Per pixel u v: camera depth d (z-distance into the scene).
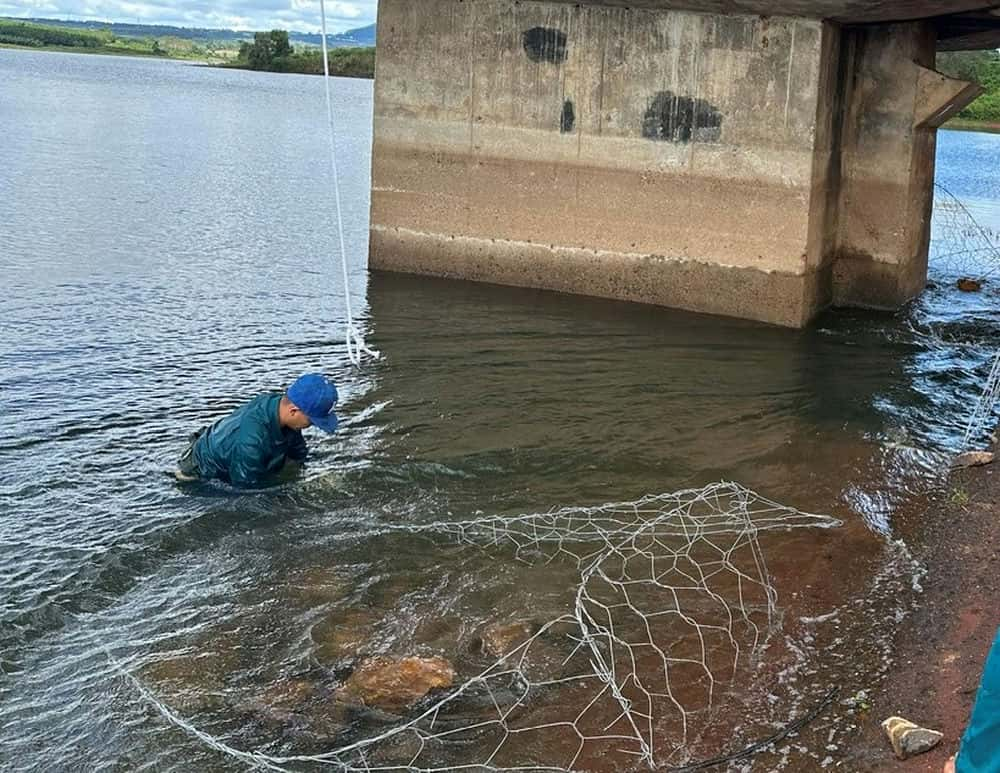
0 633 5.80
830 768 4.72
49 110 42.94
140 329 11.90
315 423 7.51
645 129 12.72
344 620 6.01
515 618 6.05
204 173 26.31
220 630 5.90
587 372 10.71
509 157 13.49
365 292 13.57
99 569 6.49
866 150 13.06
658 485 8.01
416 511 7.41
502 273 13.93
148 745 4.93
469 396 9.88
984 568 6.54
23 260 15.32
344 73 95.12
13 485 7.59
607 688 5.39
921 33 12.62
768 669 5.56
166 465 8.05
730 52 12.11
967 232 19.59
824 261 13.05
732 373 10.80
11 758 4.82
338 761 4.82
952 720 4.92
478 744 4.95
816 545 7.00
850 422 9.48
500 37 13.17
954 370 11.16
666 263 12.98
